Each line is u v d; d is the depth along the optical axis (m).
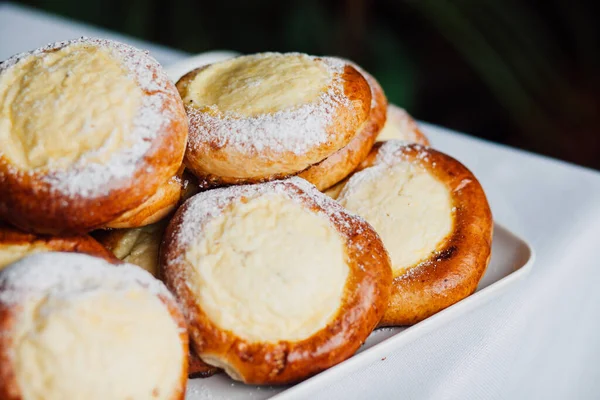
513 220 0.44
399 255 0.37
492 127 0.94
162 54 0.64
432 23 0.89
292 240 0.34
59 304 0.29
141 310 0.30
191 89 0.40
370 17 0.91
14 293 0.29
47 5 0.88
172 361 0.30
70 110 0.33
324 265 0.34
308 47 0.85
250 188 0.36
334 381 0.33
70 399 0.28
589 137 0.87
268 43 0.93
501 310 0.38
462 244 0.38
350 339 0.33
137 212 0.35
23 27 0.69
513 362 0.37
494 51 0.82
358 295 0.34
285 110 0.36
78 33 0.67
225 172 0.37
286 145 0.36
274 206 0.35
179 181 0.37
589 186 0.47
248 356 0.32
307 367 0.32
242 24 0.94
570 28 0.90
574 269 0.42
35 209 0.32
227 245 0.34
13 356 0.28
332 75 0.39
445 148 0.51
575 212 0.45
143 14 0.89
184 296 0.33
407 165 0.41
